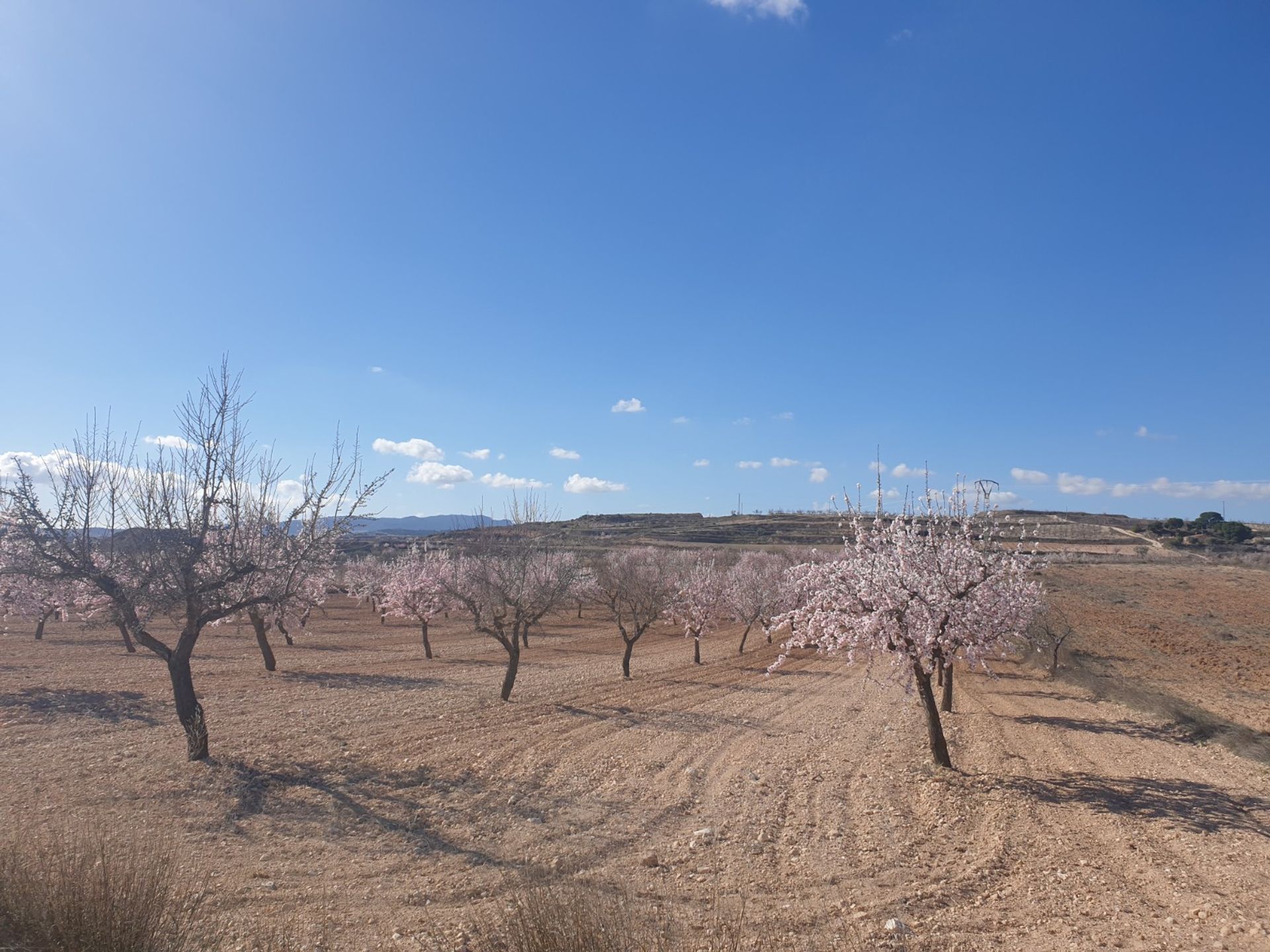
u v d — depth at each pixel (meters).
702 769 14.46
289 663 30.30
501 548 24.70
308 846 9.67
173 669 13.57
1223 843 10.49
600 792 12.66
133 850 7.13
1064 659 30.77
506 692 22.52
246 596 14.74
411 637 44.75
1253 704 22.33
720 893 8.32
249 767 13.27
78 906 5.30
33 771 12.64
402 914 7.55
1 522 12.70
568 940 5.39
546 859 9.35
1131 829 11.05
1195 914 7.98
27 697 19.41
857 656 15.99
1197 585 52.69
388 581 40.12
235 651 34.28
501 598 22.97
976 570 14.73
